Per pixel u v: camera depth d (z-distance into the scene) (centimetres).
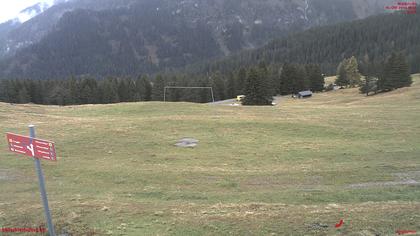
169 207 1505
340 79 12900
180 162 2577
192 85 11769
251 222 1287
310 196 1703
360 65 16125
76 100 10881
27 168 2370
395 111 5156
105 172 2289
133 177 2178
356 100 8544
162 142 3225
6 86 11188
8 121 4175
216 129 3828
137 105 5644
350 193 1747
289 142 3281
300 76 11862
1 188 1958
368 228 1212
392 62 9119
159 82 11369
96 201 1614
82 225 1296
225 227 1255
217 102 10744
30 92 11450
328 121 4366
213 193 1825
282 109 5703
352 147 3002
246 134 3631
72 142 3164
